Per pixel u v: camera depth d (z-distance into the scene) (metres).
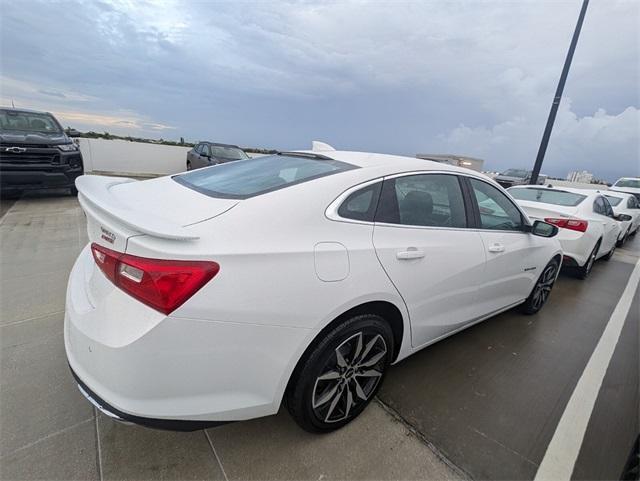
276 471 1.61
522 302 3.33
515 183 17.14
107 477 1.52
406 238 1.95
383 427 1.91
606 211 5.84
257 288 1.37
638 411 2.23
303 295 1.48
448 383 2.35
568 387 2.44
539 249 3.18
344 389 1.81
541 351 2.90
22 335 2.47
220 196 1.73
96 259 1.46
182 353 1.28
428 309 2.13
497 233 2.65
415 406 2.10
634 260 7.24
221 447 1.71
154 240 1.28
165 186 2.05
